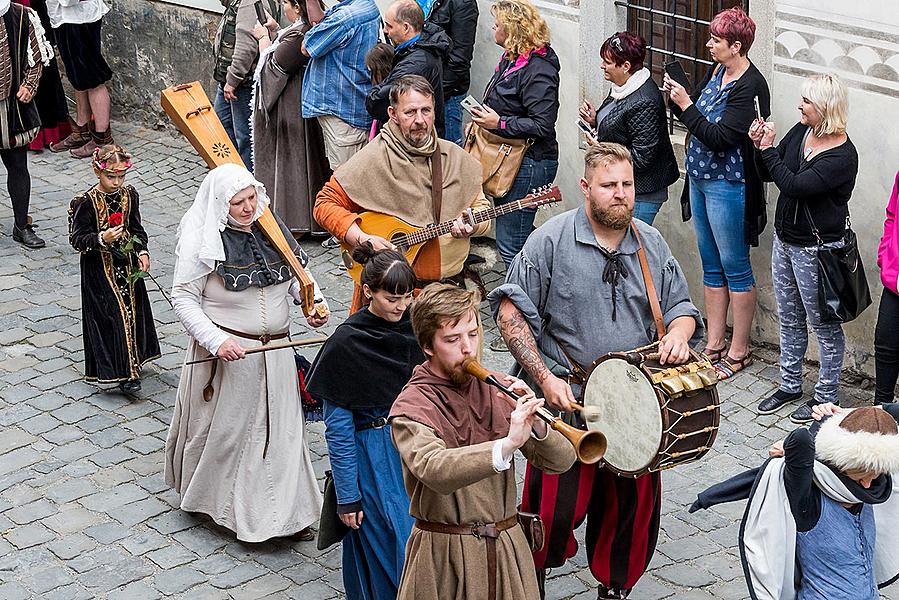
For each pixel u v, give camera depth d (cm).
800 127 963
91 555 859
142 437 1012
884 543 686
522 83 1123
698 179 1048
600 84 1223
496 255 1319
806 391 1043
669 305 739
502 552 612
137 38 1739
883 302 946
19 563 850
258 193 829
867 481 656
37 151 1702
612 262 722
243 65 1412
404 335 715
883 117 984
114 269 1045
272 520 851
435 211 970
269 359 838
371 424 720
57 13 1605
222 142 966
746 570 668
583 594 811
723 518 888
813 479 654
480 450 554
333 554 859
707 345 1117
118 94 1794
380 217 971
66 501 923
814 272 962
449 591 612
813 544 664
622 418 693
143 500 923
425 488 607
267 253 837
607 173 700
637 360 684
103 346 1055
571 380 738
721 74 1034
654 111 1058
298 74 1340
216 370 838
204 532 884
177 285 821
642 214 1097
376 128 1242
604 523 746
